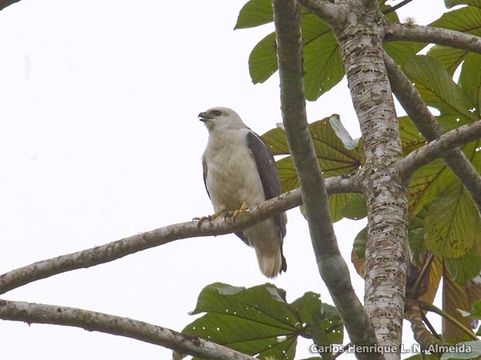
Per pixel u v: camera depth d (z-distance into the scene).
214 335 10.42
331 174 11.98
